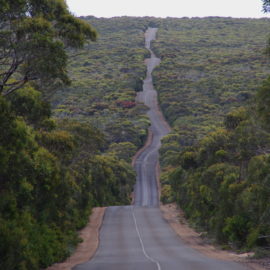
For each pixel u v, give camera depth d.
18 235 40.00
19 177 45.94
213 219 81.12
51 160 61.03
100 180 152.88
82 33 51.09
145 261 54.75
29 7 47.41
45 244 54.00
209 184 88.31
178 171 133.75
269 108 48.59
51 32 46.75
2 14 44.91
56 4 49.00
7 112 40.34
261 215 61.97
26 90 52.62
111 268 49.72
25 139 43.00
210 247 72.19
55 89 57.19
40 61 46.09
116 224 105.56
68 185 73.38
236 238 67.88
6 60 48.06
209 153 95.00
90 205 124.75
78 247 75.38
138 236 86.56
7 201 45.53
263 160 62.94
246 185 71.88
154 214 123.75
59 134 71.88
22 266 41.97
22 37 45.94
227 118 87.06
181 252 65.56
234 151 88.00
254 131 61.75
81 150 99.25
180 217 117.31
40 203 60.69
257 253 56.28
